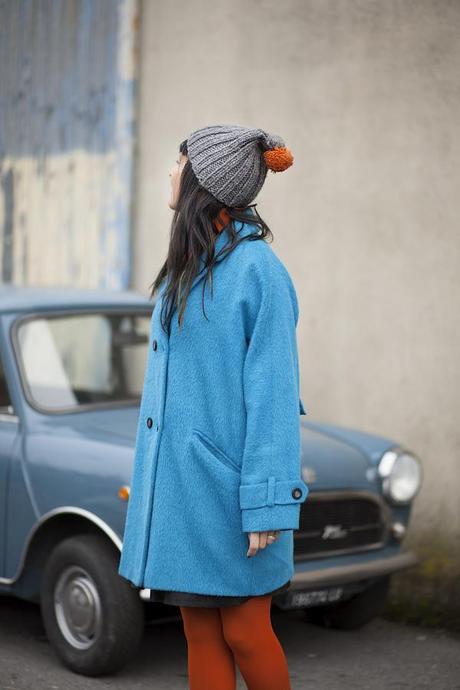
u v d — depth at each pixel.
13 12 9.57
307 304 7.42
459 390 6.68
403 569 5.49
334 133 7.26
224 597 3.22
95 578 4.83
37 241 9.46
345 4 7.19
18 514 5.20
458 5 6.64
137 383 5.98
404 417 6.93
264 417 3.11
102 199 8.84
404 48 6.90
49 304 5.93
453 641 5.67
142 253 8.59
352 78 7.16
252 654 3.28
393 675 5.11
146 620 5.03
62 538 5.20
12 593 5.32
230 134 3.26
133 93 8.53
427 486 6.77
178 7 8.26
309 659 5.36
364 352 7.13
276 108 7.61
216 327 3.19
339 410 7.25
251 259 3.20
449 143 6.72
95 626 4.85
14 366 5.55
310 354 7.40
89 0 8.88
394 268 6.98
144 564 3.27
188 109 8.22
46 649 5.36
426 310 6.83
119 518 4.78
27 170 9.52
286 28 7.54
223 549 3.17
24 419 5.40
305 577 5.06
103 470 4.89
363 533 5.45
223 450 3.18
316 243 7.37
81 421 5.47
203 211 3.26
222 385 3.19
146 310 6.27
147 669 5.07
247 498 3.09
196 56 8.14
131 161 8.57
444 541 6.64
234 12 7.87
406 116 6.91
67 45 9.10
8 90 9.66
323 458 5.30
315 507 5.22
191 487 3.19
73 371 5.76
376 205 7.06
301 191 7.45
